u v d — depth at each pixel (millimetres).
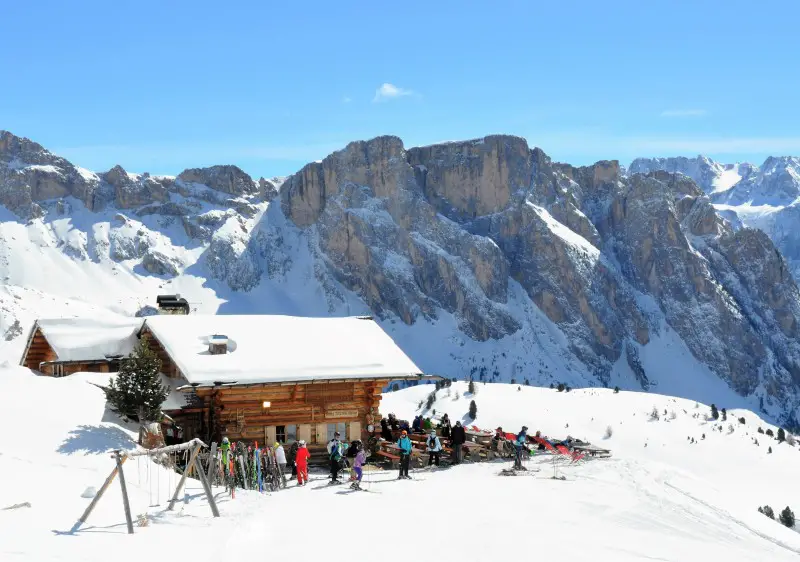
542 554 19484
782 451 115938
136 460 28141
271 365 36594
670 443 115312
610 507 25828
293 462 32531
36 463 25922
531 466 34812
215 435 35844
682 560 20203
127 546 17891
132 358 32656
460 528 21938
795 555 23625
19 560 15930
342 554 18797
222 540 19203
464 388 126875
